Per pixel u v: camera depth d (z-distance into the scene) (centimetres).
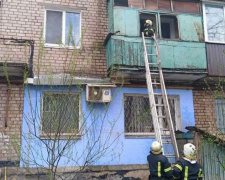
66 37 801
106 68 788
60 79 662
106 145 722
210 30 852
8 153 666
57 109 480
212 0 856
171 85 818
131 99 793
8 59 721
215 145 596
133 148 746
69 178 669
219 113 841
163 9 809
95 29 816
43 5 790
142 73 744
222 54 806
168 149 726
